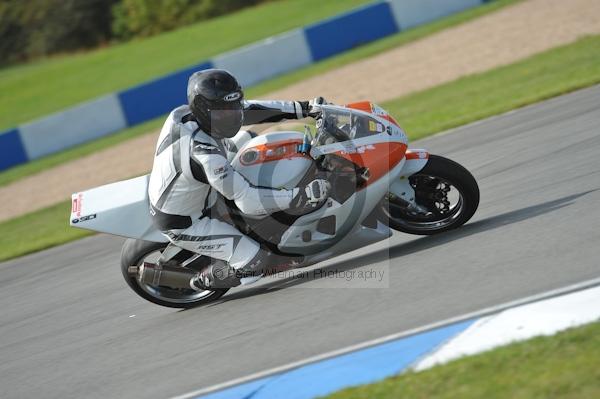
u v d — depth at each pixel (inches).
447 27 2615.7
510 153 1068.5
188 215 759.1
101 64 4136.3
